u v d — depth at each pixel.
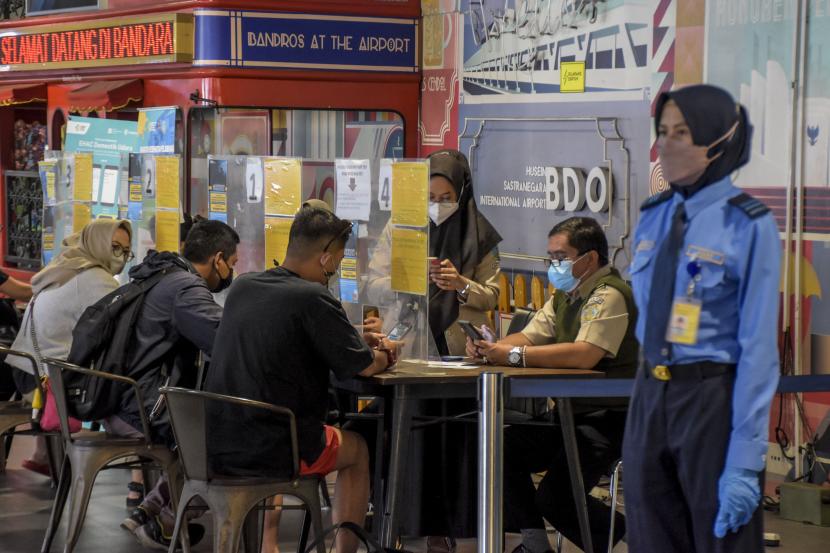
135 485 6.97
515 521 5.38
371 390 5.19
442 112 9.38
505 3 8.59
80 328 5.67
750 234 3.37
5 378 7.30
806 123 6.52
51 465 7.34
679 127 3.42
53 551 6.03
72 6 10.47
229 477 4.79
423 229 5.20
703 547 3.48
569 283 5.43
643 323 3.60
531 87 8.34
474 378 4.94
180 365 5.71
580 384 4.20
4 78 11.50
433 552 5.90
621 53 7.51
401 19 9.50
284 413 4.72
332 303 4.81
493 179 8.82
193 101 8.97
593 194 7.71
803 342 6.62
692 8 7.02
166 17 9.10
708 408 3.43
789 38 6.55
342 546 5.16
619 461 5.35
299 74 9.15
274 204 6.10
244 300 4.86
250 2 8.97
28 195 11.80
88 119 8.59
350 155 9.48
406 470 5.25
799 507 6.54
